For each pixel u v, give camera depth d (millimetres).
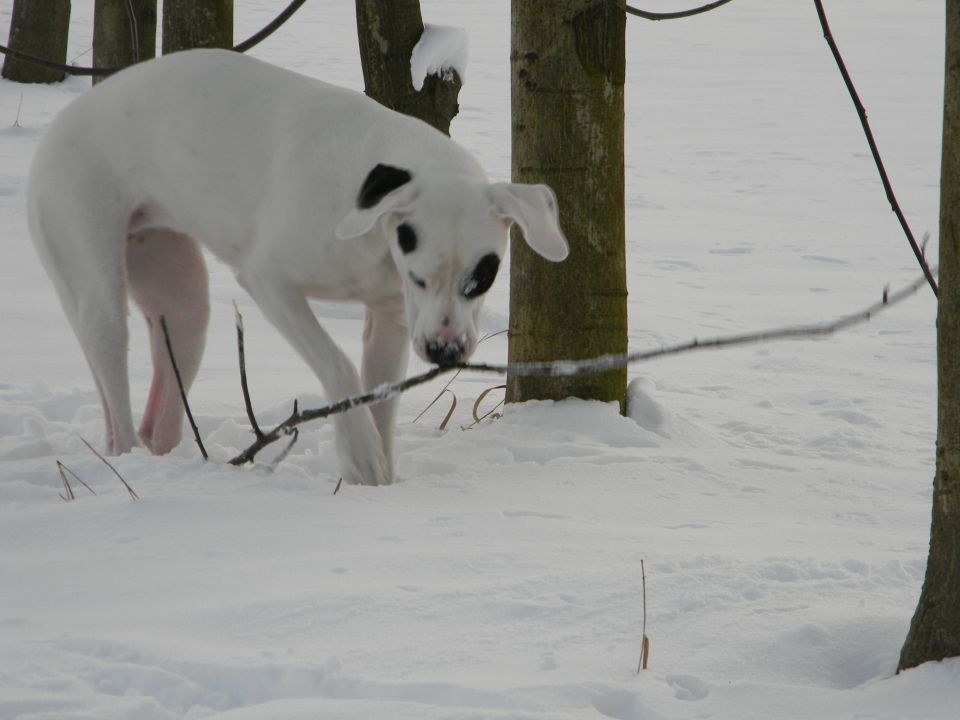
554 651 4051
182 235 7906
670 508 6203
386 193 6047
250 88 6977
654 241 17516
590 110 7848
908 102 34531
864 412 9211
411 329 6035
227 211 6973
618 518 5984
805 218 19969
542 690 3678
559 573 4754
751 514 6211
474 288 5930
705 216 19812
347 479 6688
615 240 8055
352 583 4621
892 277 15625
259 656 3889
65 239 7461
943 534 3963
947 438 3961
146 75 7277
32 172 7605
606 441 7664
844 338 12266
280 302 6746
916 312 13633
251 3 48625
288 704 3555
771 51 44469
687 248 17125
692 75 38844
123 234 7469
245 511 5684
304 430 8102
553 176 7914
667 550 5219
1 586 4723
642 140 27906
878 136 29203
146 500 5773
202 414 8438
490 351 10898
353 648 4020
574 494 6352
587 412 7926
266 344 11000
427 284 5938
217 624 4230
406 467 7164
